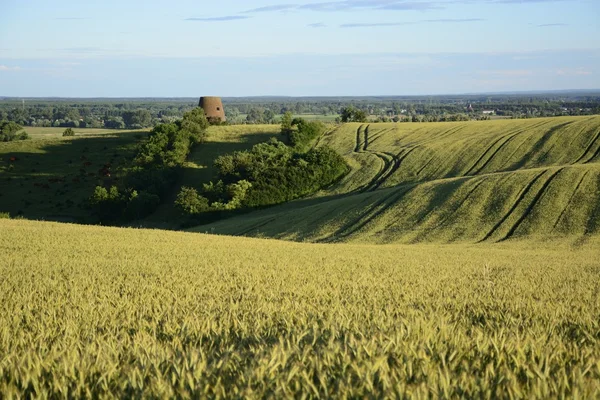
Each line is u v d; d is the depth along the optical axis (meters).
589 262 37.66
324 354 7.89
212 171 106.69
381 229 66.69
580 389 6.48
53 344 9.70
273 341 9.67
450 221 66.25
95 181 107.38
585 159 87.56
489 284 21.08
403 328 9.79
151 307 14.47
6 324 11.89
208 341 9.80
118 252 35.34
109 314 13.21
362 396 6.45
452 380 6.81
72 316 13.01
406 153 104.12
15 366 7.57
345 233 67.00
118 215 93.50
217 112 174.00
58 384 6.91
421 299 16.41
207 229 77.62
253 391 6.51
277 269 27.89
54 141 133.12
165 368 7.61
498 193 70.25
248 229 73.94
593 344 10.08
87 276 22.88
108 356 8.08
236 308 13.82
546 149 93.69
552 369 7.62
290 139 118.75
